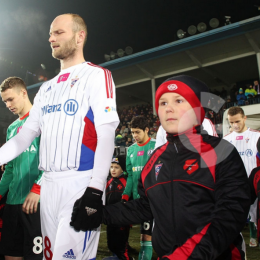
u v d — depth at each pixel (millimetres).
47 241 1525
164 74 18094
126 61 17641
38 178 2121
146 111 20250
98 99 1522
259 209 1878
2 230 2459
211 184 1097
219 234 954
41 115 1688
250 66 17406
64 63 1758
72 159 1485
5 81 2553
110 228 2984
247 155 4305
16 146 1713
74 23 1690
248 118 11656
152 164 1292
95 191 1302
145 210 1331
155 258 3477
